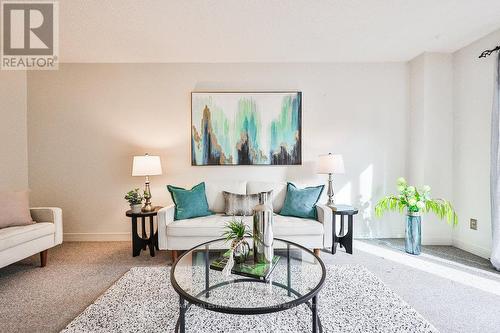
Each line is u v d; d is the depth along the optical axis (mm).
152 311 1639
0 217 2184
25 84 3082
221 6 2029
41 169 3115
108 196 3148
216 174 3178
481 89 2570
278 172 3168
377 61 3154
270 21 2252
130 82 3133
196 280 1508
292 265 1609
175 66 3141
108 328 1479
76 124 3123
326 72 3164
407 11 2117
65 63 3102
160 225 2404
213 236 2373
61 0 1929
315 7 2055
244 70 3152
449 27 2371
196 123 3127
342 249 2773
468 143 2711
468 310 1662
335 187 3186
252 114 3141
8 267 2348
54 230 2412
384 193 3197
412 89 3115
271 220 1552
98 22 2236
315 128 3174
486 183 2523
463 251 2717
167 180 3160
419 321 1521
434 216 2947
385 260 2469
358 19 2232
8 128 2941
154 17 2170
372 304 1698
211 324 1500
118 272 2248
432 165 2914
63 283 2053
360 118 3182
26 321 1576
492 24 2322
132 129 3146
